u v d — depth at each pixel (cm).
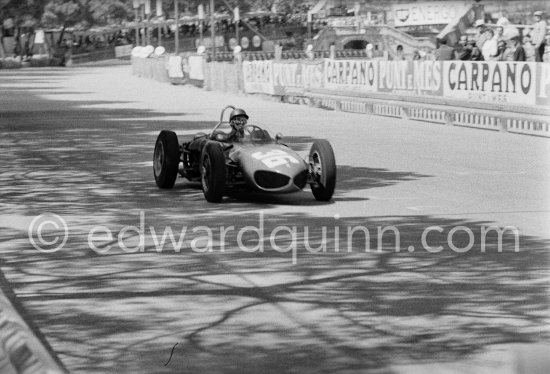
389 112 3547
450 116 3105
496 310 899
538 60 3566
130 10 13938
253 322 866
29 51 13850
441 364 740
